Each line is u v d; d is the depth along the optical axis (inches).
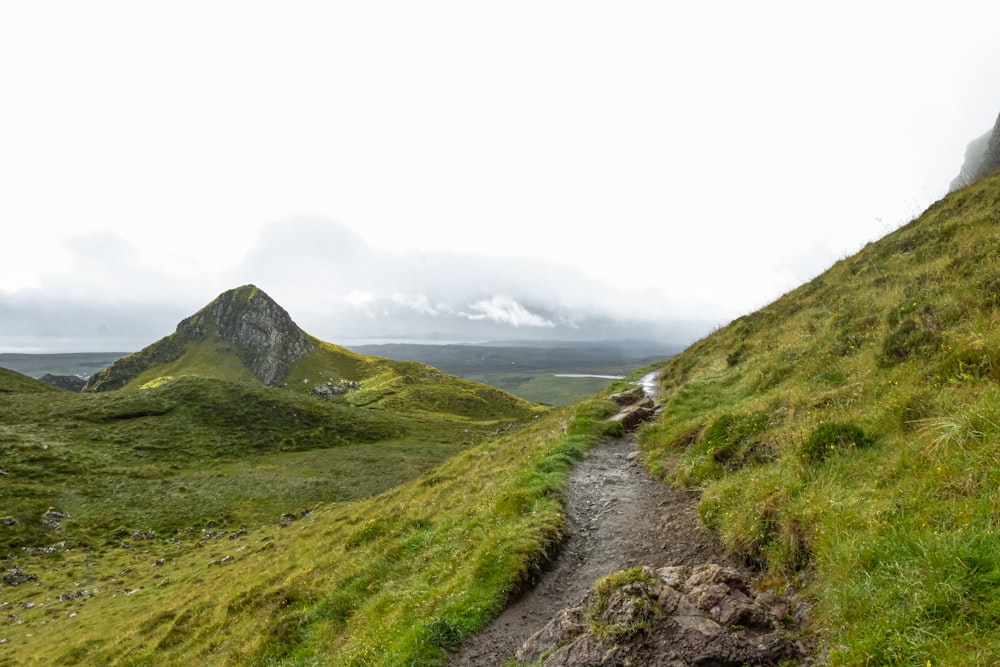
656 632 281.7
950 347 416.2
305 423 5792.3
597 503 571.2
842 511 303.4
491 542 499.5
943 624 195.5
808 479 372.2
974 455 270.7
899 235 1082.7
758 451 487.8
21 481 3250.5
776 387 674.8
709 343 1406.3
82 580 2119.8
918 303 587.8
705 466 531.8
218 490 3513.8
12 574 2126.0
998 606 185.8
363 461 4552.2
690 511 474.9
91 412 4945.9
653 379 1604.3
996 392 313.4
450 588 455.2
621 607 302.7
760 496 388.2
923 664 185.3
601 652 282.7
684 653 264.1
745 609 280.1
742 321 1352.1
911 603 211.6
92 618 1577.3
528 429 1546.5
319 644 525.7
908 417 366.6
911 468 302.4
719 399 808.9
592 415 956.6
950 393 357.4
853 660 207.6
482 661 355.6
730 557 368.5
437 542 632.4
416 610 448.1
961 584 202.1
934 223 980.6
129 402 5275.6
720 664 253.8
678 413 824.3
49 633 1536.7
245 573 1353.3
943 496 262.8
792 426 485.1
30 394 5521.7
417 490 1312.7
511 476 746.8
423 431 6501.0
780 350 839.7
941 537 228.7
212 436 4931.1
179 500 3287.4
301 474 4033.0
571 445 789.2
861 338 633.0
